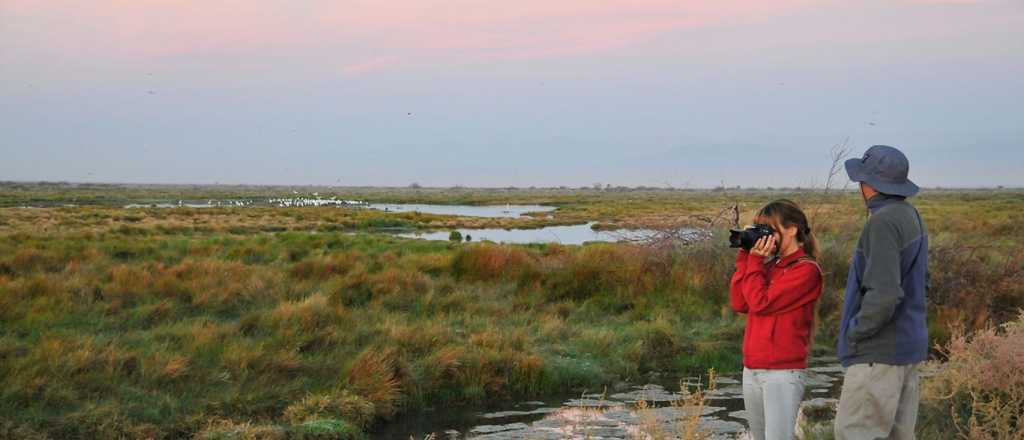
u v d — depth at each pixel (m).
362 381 9.24
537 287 15.46
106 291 13.30
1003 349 5.91
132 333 10.88
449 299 13.83
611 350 11.51
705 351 11.65
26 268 16.52
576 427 8.37
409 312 13.27
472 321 12.61
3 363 8.91
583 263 15.95
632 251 16.61
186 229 38.47
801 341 4.90
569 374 10.35
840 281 14.62
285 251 21.34
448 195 161.25
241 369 9.50
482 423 8.73
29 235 26.78
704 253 15.96
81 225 41.09
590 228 49.88
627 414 8.88
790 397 4.87
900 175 4.48
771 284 4.89
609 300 14.62
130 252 20.58
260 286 14.08
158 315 12.17
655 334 11.92
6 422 7.68
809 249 4.98
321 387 9.26
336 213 62.22
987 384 5.89
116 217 50.28
